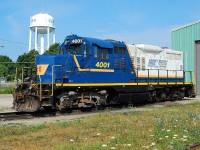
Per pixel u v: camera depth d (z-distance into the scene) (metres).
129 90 21.09
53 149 8.53
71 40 18.56
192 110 17.94
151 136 10.11
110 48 19.78
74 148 8.66
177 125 12.30
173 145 8.82
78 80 17.92
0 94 39.47
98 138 10.14
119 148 8.66
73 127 12.16
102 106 20.00
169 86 25.14
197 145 7.02
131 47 21.70
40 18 67.62
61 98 17.11
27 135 10.69
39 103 16.25
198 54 32.50
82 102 18.17
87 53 18.33
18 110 16.56
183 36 33.53
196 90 32.78
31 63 18.05
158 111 17.36
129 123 12.97
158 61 24.17
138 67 22.11
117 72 20.30
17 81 17.84
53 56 17.08
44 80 17.11
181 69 26.88
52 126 12.39
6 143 9.47
